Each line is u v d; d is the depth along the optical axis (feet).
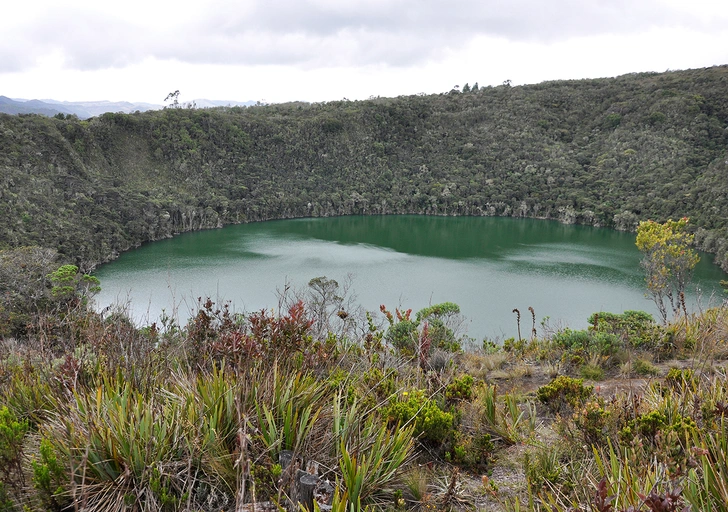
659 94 371.76
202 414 8.55
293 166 351.05
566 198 302.25
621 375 18.63
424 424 10.96
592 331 26.12
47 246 133.28
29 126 222.69
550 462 9.74
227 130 337.31
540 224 281.74
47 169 210.79
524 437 11.79
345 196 332.60
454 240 216.33
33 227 144.15
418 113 421.59
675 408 10.18
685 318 23.97
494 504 8.71
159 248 186.70
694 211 218.38
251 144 345.10
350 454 8.54
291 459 7.88
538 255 175.63
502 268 147.84
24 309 65.46
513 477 9.88
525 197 318.86
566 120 408.05
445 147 394.52
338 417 9.11
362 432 9.45
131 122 291.17
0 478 7.13
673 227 65.62
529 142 385.29
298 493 7.38
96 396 8.71
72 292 74.33
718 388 10.54
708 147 299.79
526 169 347.36
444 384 14.14
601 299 109.09
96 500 7.25
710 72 404.77
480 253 179.32
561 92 450.71
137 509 7.34
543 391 14.26
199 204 263.49
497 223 286.05
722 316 23.56
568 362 20.52
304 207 315.17
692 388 11.49
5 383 11.39
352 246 195.42
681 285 64.44
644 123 347.15
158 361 12.17
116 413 8.10
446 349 24.90
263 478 7.75
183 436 8.09
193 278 127.65
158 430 8.02
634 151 318.65
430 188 344.49
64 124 250.78
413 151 390.42
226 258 163.12
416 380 14.65
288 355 11.23
